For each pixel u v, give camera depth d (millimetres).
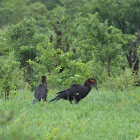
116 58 121000
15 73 53219
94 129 31156
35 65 88062
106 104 48000
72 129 30328
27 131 28781
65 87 81500
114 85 72625
